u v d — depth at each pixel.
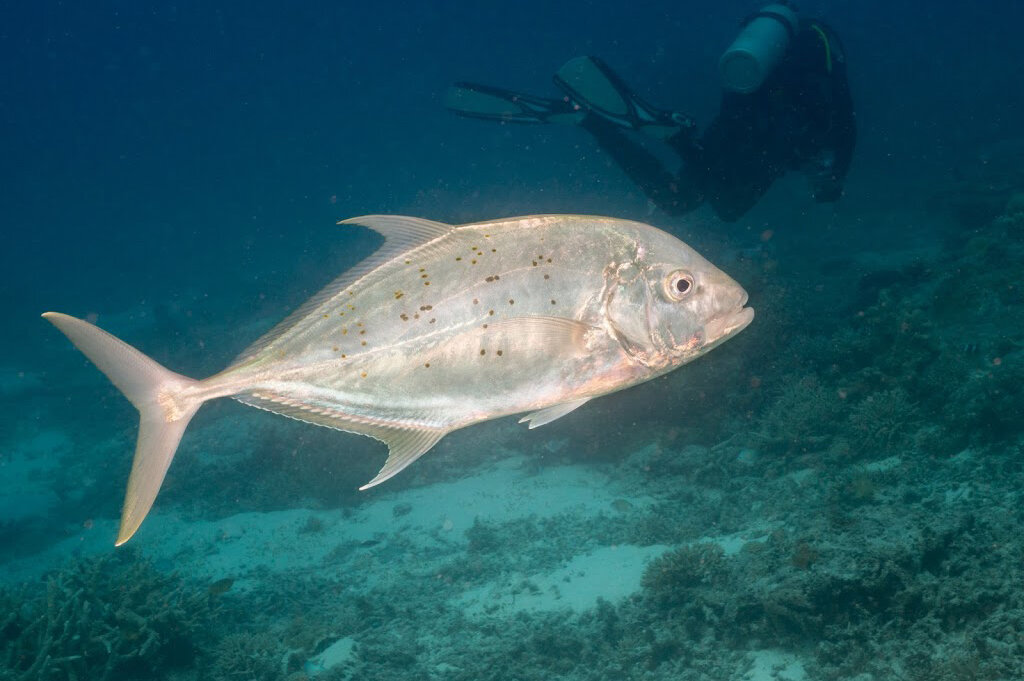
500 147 92.06
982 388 7.81
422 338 2.22
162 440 2.27
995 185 22.39
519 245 2.21
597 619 6.87
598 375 2.20
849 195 29.45
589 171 48.47
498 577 8.82
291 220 67.06
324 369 2.29
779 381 10.77
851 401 9.20
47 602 6.93
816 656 5.03
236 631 8.45
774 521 7.72
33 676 6.24
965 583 4.75
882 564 5.01
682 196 10.30
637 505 9.89
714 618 5.93
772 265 13.62
